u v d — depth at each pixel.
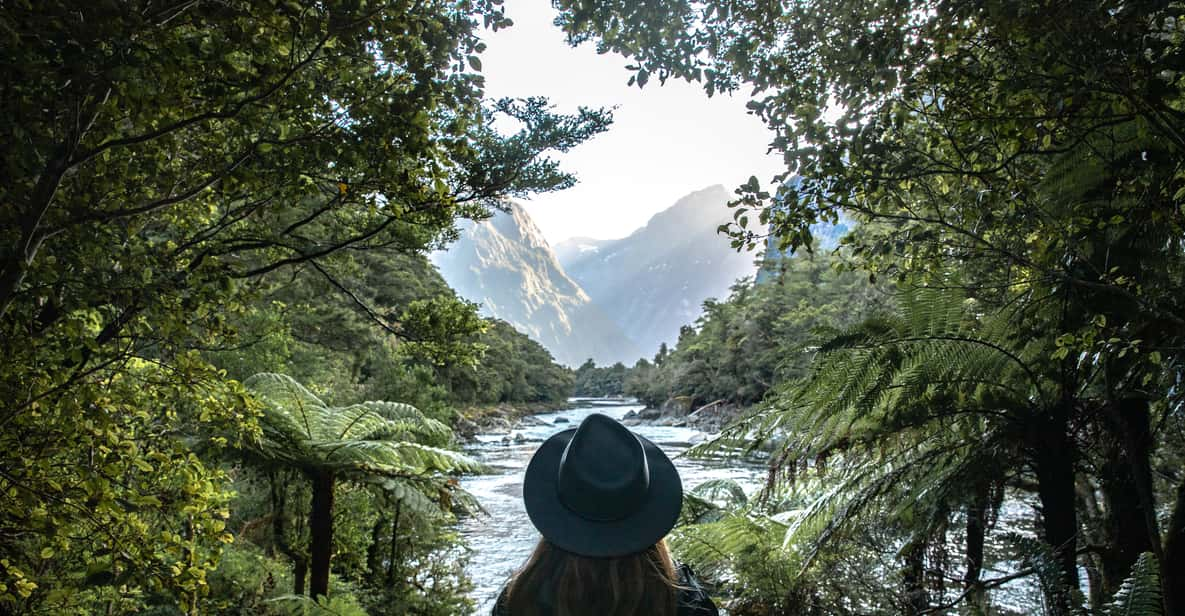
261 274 6.13
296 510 11.09
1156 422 4.97
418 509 8.75
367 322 25.08
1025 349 4.97
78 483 3.36
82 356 3.25
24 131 2.55
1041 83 3.28
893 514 5.72
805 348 5.51
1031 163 4.67
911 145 4.00
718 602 7.34
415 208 4.69
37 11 2.39
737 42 3.60
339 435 9.24
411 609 11.20
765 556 7.24
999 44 3.38
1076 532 5.04
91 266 3.25
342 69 3.34
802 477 6.22
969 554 5.81
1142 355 3.74
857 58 3.48
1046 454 5.07
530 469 1.48
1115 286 3.61
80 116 2.89
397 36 3.20
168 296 3.28
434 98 3.38
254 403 3.94
